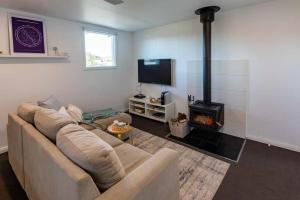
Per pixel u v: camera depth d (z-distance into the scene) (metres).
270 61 2.74
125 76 4.79
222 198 1.78
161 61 4.08
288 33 2.55
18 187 1.97
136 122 4.05
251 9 2.81
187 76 3.78
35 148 1.40
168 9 2.94
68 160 1.09
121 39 4.56
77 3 2.61
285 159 2.45
